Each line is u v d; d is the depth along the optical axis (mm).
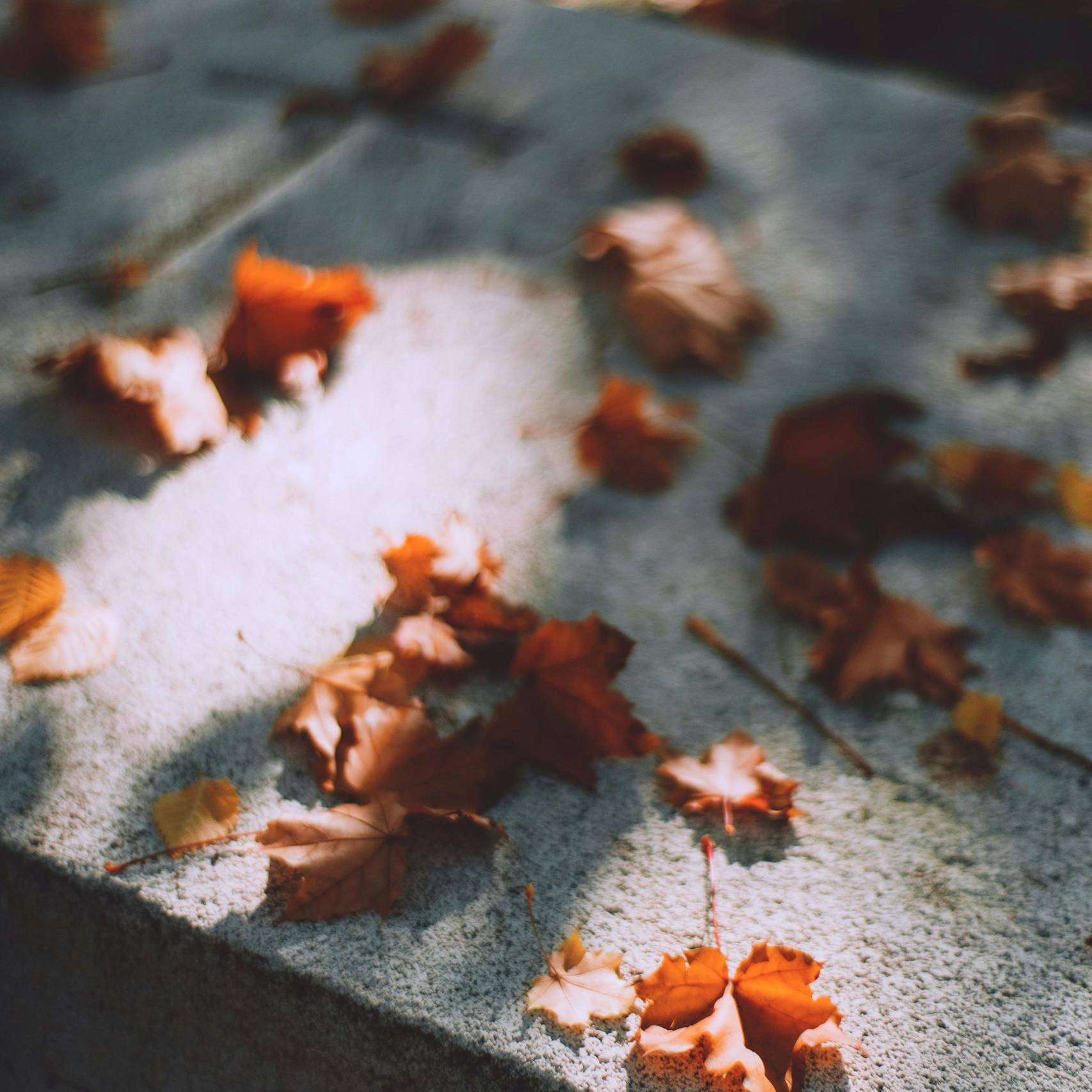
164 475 1157
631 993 980
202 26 1518
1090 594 1112
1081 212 1322
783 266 1290
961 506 1151
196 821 1021
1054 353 1232
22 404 1186
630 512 1153
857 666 1084
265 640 1090
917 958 993
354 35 1493
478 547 1119
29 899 1021
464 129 1396
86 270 1269
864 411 1175
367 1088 997
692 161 1354
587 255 1287
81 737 1050
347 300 1229
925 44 1890
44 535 1126
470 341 1237
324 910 998
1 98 1422
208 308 1246
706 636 1102
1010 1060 969
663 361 1226
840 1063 968
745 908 1007
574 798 1040
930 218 1326
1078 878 1016
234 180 1345
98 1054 1047
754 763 1049
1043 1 1862
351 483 1160
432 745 1045
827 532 1144
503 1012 977
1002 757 1055
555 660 1071
